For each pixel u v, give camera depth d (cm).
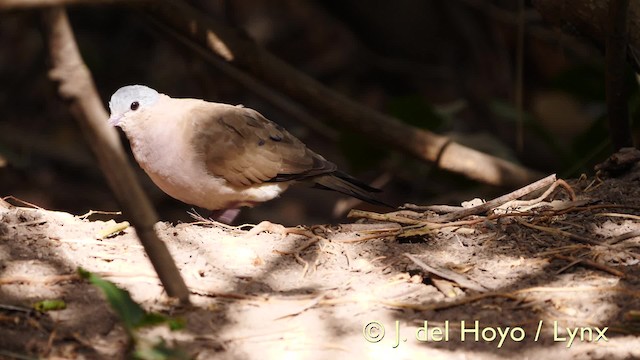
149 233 689
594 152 1299
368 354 698
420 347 709
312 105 1247
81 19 2283
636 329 723
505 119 1967
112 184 657
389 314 755
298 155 1047
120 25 2280
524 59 2066
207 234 905
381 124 1277
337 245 886
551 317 745
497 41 1980
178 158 992
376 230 915
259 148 1021
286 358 689
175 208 1919
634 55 1124
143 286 786
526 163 1953
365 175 1989
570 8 1129
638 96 1257
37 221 895
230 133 1008
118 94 998
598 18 1111
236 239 894
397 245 888
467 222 913
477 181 1338
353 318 748
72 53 609
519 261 838
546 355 698
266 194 1048
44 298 756
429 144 1305
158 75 2211
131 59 2253
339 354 696
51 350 681
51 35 600
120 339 704
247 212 1889
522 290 776
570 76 1366
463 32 1989
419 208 990
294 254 862
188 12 1164
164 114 992
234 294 770
